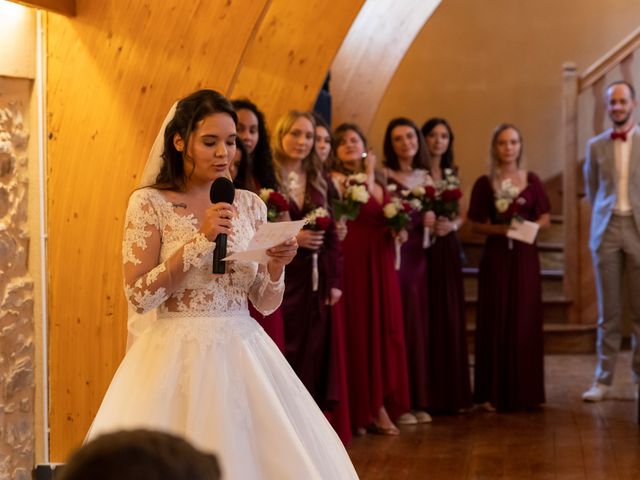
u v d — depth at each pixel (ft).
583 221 27.94
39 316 13.76
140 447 3.33
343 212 16.66
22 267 13.57
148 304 8.87
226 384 8.80
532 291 20.44
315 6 16.51
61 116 13.50
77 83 13.39
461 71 31.50
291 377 9.45
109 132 13.29
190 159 9.37
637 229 20.76
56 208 13.64
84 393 13.74
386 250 18.12
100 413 8.75
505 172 20.84
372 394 18.01
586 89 27.45
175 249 9.19
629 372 24.54
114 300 13.43
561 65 31.14
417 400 19.35
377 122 31.68
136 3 13.09
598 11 30.89
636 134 20.99
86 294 13.60
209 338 8.99
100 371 13.62
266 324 14.07
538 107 31.27
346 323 17.85
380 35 22.80
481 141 31.48
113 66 13.23
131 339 10.25
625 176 21.01
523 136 31.32
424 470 15.67
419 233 19.57
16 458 13.52
